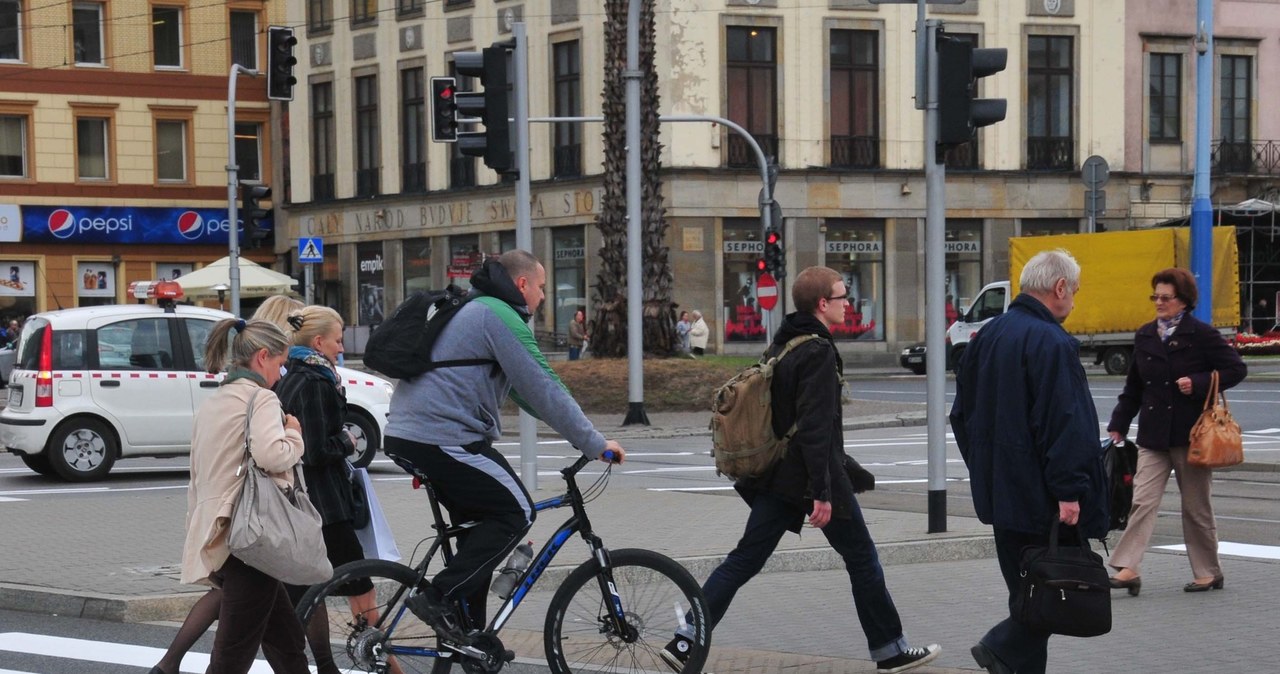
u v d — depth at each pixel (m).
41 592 20.61
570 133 102.44
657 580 15.30
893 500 34.34
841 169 100.75
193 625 15.48
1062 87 105.62
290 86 59.38
